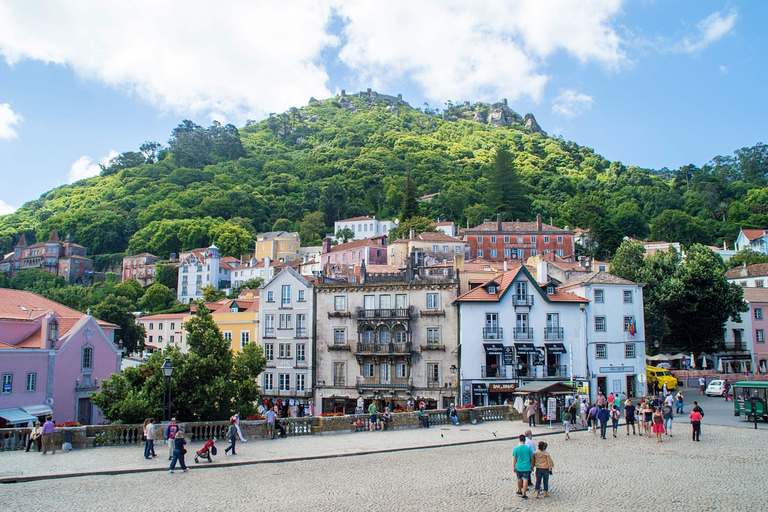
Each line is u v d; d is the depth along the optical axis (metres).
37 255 199.38
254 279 157.62
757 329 81.88
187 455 31.27
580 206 185.25
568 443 34.41
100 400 37.31
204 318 41.91
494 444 34.97
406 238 150.38
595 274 61.62
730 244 159.25
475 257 138.75
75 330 51.72
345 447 33.62
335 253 148.00
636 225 174.62
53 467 27.78
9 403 45.31
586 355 58.03
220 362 40.56
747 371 80.00
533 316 57.91
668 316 73.19
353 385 60.66
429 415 42.41
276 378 64.19
